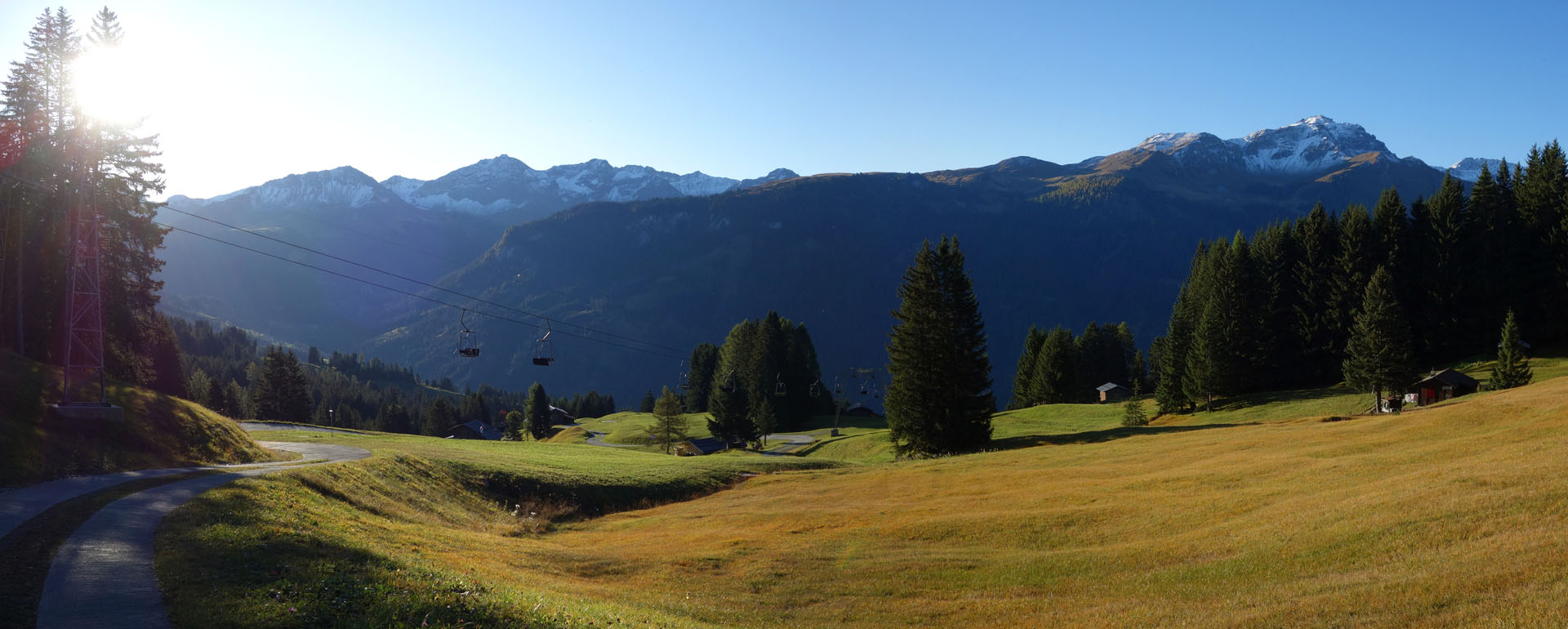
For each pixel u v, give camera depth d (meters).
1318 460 36.47
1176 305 121.50
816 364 151.12
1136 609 19.83
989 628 20.44
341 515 29.19
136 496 25.78
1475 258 95.94
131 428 38.91
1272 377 101.00
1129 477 39.81
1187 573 22.56
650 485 51.09
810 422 136.38
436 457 51.03
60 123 57.06
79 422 37.00
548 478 49.47
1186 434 58.22
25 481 28.08
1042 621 20.30
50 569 16.22
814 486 49.69
